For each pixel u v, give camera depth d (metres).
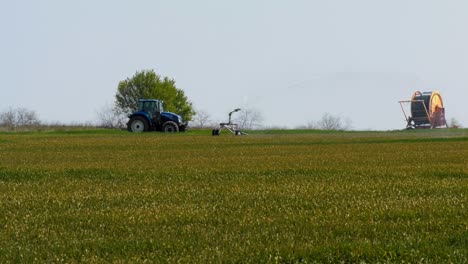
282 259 10.90
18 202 17.58
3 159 35.09
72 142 55.34
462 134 74.25
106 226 13.99
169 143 54.16
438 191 19.70
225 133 84.81
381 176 24.67
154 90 140.50
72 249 11.71
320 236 12.61
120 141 57.56
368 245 11.53
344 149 44.78
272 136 72.50
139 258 10.91
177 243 12.08
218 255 11.04
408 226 13.48
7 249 11.72
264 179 23.94
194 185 21.83
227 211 15.75
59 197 18.75
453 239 12.20
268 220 14.33
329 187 20.67
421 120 100.00
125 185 22.08
